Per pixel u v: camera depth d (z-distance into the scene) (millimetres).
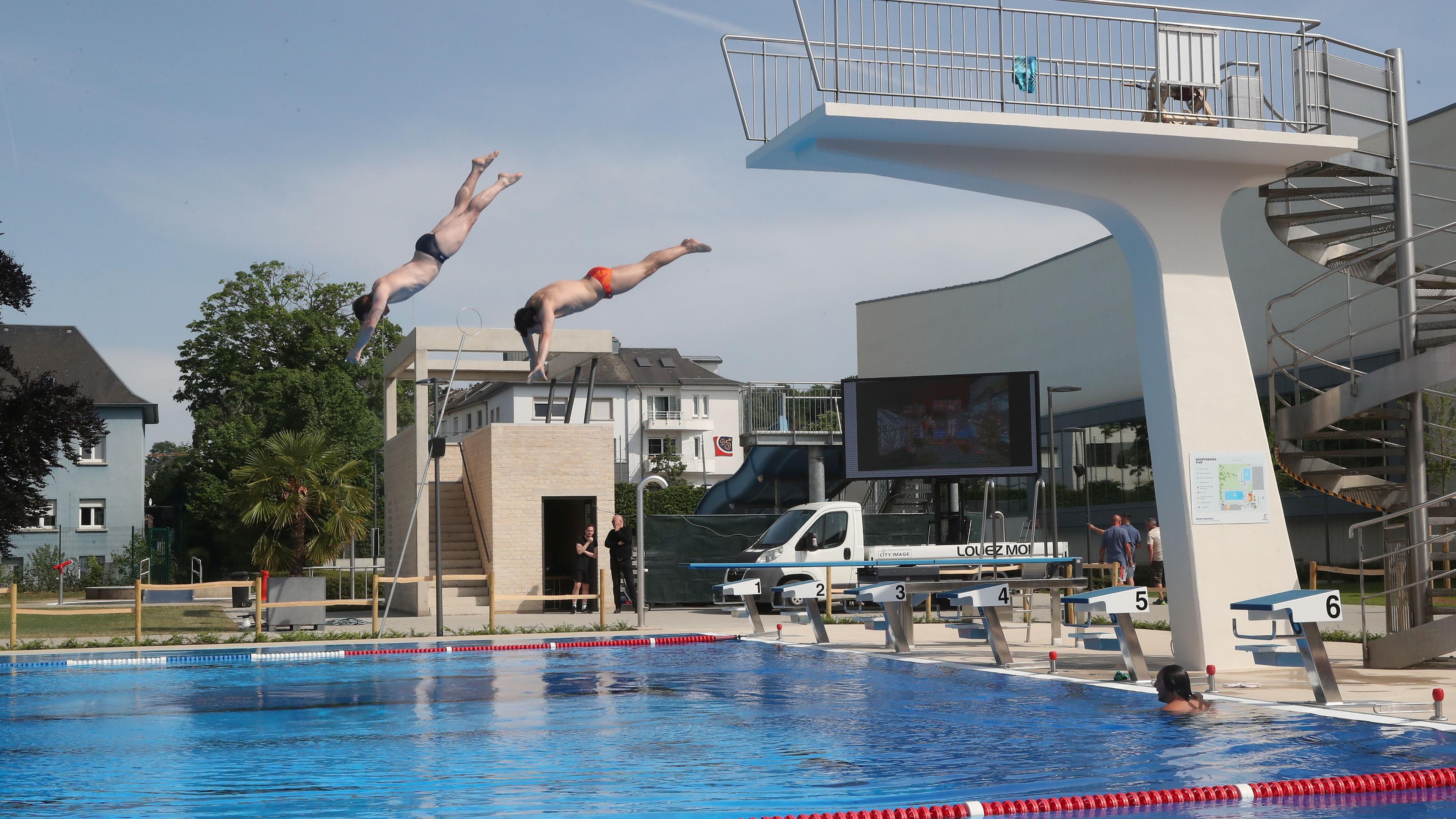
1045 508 23062
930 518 26938
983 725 8219
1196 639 11695
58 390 25625
